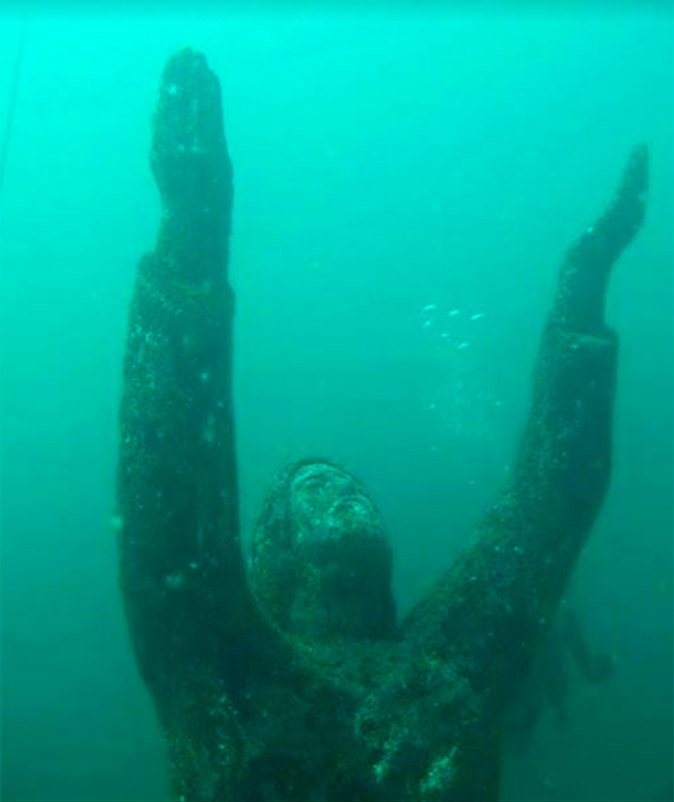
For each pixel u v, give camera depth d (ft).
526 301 110.32
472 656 10.80
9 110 33.68
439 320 117.50
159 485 9.33
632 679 76.95
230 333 10.11
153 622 9.42
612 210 11.87
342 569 11.90
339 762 9.62
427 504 120.47
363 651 11.09
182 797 9.47
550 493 11.21
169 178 10.22
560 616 40.50
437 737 10.08
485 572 11.24
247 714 9.62
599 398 11.24
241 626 9.65
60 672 110.22
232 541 9.61
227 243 10.41
